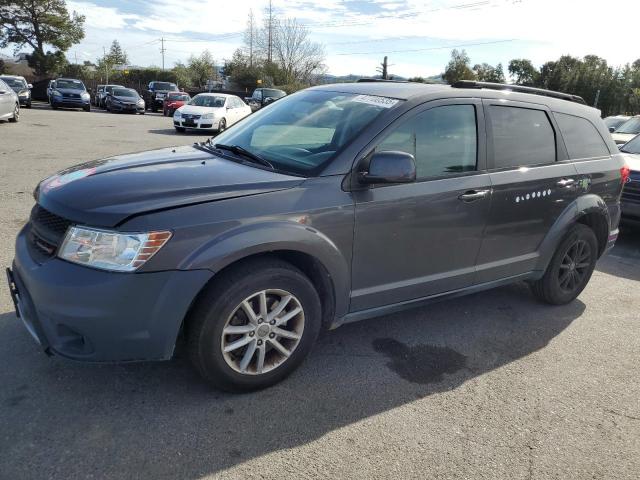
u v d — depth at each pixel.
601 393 3.35
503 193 3.83
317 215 2.98
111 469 2.39
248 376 2.97
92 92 41.53
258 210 2.81
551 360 3.73
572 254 4.62
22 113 21.44
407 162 3.01
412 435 2.80
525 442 2.82
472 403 3.13
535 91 4.41
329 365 3.43
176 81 61.12
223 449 2.58
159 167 3.20
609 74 56.31
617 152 4.91
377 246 3.28
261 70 57.91
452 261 3.71
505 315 4.45
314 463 2.53
